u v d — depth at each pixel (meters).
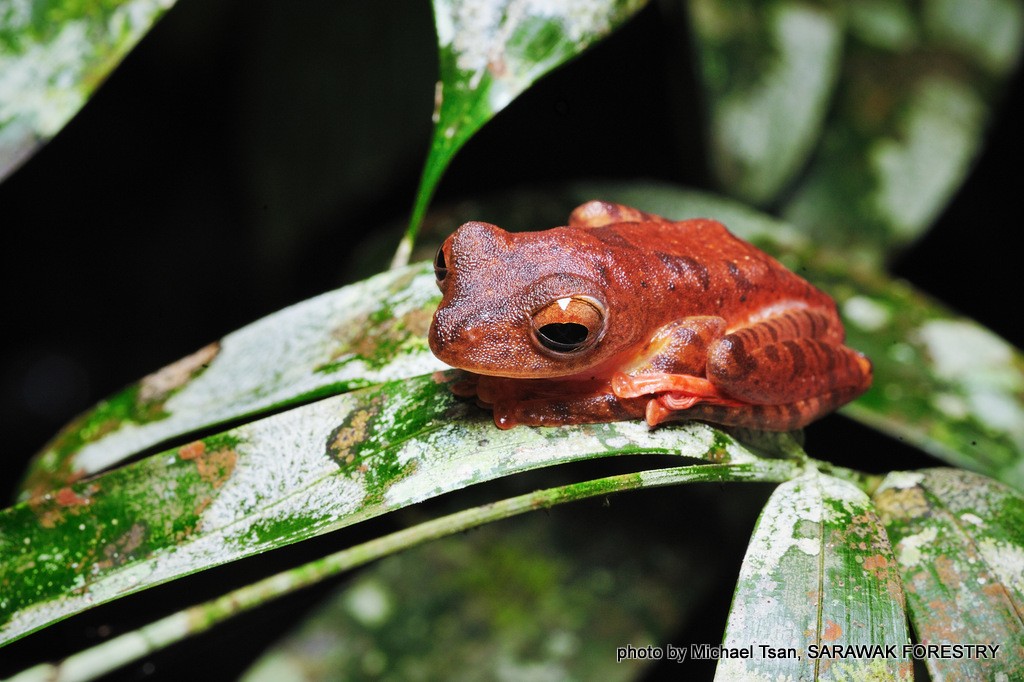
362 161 0.32
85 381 0.45
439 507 0.29
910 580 0.24
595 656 0.28
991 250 0.41
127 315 0.44
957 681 0.24
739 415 0.25
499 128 0.37
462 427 0.25
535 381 0.25
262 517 0.24
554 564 0.29
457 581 0.29
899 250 0.31
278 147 0.33
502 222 0.30
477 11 0.25
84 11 0.26
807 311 0.27
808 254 0.30
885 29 0.32
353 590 0.29
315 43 0.32
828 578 0.24
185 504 0.24
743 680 0.23
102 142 0.42
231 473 0.25
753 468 0.25
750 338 0.25
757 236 0.30
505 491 0.29
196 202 0.43
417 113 0.32
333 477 0.24
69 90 0.25
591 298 0.25
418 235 0.30
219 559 0.24
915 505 0.25
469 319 0.25
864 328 0.29
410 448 0.25
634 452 0.25
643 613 0.28
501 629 0.28
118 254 0.44
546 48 0.25
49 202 0.43
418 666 0.28
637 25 0.35
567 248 0.25
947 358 0.29
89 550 0.24
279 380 0.25
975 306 0.42
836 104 0.32
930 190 0.31
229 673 0.34
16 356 0.45
